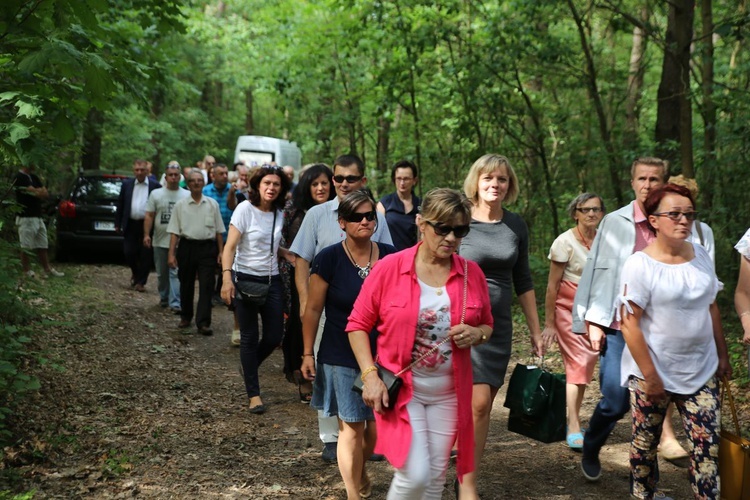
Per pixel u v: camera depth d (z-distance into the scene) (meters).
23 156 4.73
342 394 3.99
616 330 4.52
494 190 4.37
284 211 6.57
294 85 18.39
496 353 4.32
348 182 5.00
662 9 11.76
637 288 3.77
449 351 3.42
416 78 14.79
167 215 10.49
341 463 4.02
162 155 30.64
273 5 19.45
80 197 14.37
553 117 12.98
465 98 12.89
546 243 14.59
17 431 5.09
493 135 13.90
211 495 4.39
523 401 4.60
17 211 7.19
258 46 21.50
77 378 6.60
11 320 7.08
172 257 9.52
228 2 23.53
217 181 11.02
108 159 24.38
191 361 7.87
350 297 4.11
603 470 5.03
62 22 4.86
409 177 7.11
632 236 4.51
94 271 13.50
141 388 6.60
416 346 3.42
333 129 18.48
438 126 15.18
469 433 3.46
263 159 24.53
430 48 13.35
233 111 37.03
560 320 5.62
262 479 4.71
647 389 3.78
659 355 3.79
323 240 4.93
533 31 11.95
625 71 14.09
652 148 10.77
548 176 13.30
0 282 6.00
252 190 6.55
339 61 17.88
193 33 22.59
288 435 5.68
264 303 6.38
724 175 9.91
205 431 5.64
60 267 13.45
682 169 9.58
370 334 3.83
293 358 6.65
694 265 3.80
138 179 11.93
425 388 3.45
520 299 4.66
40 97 4.76
